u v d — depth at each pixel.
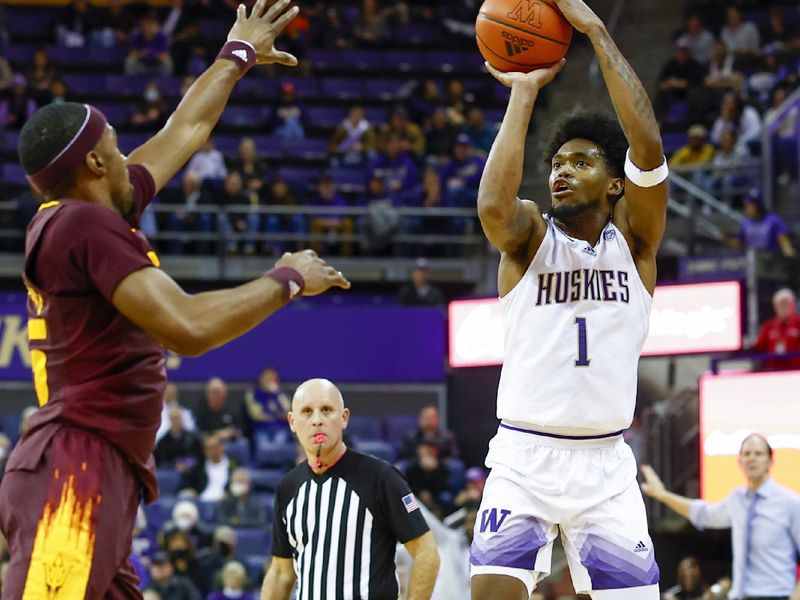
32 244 3.29
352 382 14.55
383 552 5.17
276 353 14.46
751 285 13.14
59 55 19.30
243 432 13.45
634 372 4.20
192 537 10.80
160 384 3.40
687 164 16.17
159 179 3.81
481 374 14.65
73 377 3.31
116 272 3.18
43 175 3.29
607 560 4.08
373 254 16.16
